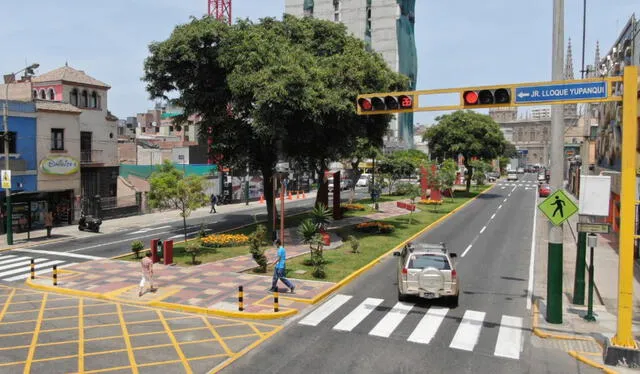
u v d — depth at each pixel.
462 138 57.25
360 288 18.75
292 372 11.34
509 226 35.62
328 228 33.38
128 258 24.31
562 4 14.65
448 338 13.51
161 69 28.62
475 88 13.46
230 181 53.97
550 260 14.62
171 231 33.59
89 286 18.94
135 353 12.48
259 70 26.47
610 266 22.61
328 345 13.00
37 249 27.22
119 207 41.47
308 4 131.75
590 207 14.60
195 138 83.44
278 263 17.53
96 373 11.27
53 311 16.11
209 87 30.08
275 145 30.14
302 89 25.03
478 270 21.92
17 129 33.16
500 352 12.55
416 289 16.06
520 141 150.88
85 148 40.38
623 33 26.66
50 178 35.16
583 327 14.30
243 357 12.23
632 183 11.77
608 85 12.34
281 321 14.98
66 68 40.56
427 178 51.31
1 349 12.75
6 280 20.41
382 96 14.38
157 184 24.42
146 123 98.12
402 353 12.45
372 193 48.72
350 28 126.81
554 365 11.81
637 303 16.89
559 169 14.62
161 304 16.56
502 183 86.25
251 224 36.19
